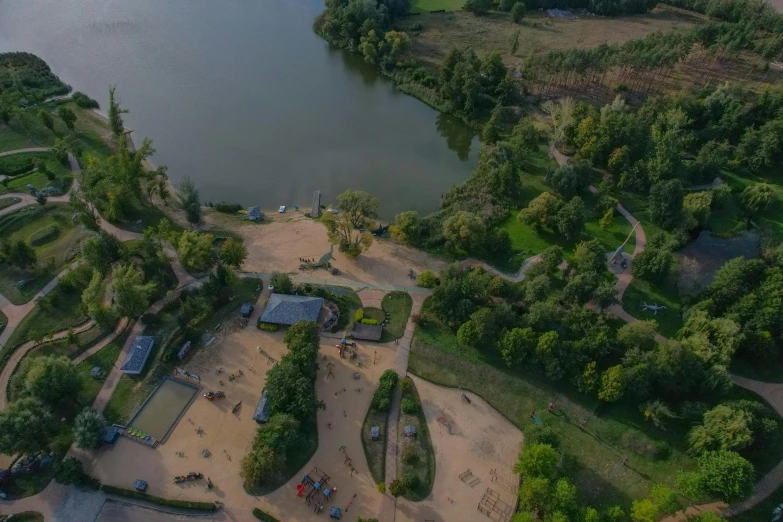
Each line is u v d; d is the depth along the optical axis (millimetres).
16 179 168875
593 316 120688
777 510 95312
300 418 102938
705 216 152875
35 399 99625
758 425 101000
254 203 171000
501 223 161750
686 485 93312
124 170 154875
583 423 109438
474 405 113250
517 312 129375
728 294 125438
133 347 117875
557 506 89125
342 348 121125
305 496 96812
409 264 146875
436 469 102000
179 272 141000
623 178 167875
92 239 134000
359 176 185750
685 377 109250
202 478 98250
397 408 111875
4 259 137125
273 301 127875
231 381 114250
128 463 100000
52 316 127375
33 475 98125
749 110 194000
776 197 167125
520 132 187250
